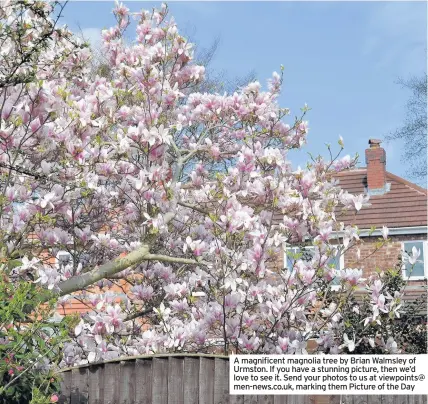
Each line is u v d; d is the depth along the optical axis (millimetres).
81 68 9289
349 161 9766
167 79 9625
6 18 7562
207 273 8844
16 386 6500
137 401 8164
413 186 23812
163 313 8766
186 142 10922
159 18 9820
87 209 10016
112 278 10227
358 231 8383
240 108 9852
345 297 8367
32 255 8328
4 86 7234
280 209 8914
